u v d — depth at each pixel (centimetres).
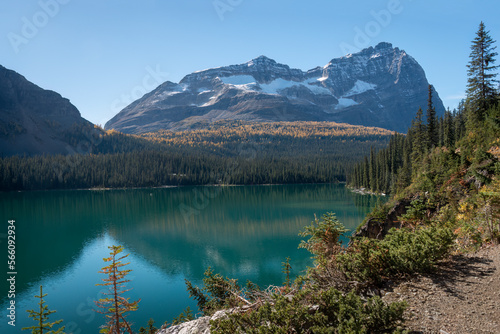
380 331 484
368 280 657
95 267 4266
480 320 498
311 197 11306
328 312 510
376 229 2612
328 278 673
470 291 593
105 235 6300
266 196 12350
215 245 5328
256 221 7344
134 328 2372
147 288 3338
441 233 748
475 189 1744
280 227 6588
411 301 580
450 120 6178
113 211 9300
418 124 6275
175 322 1362
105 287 3422
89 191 15112
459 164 2241
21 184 15138
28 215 8681
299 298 556
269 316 507
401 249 712
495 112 2833
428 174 2527
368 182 11469
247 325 521
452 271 693
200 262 4347
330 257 853
